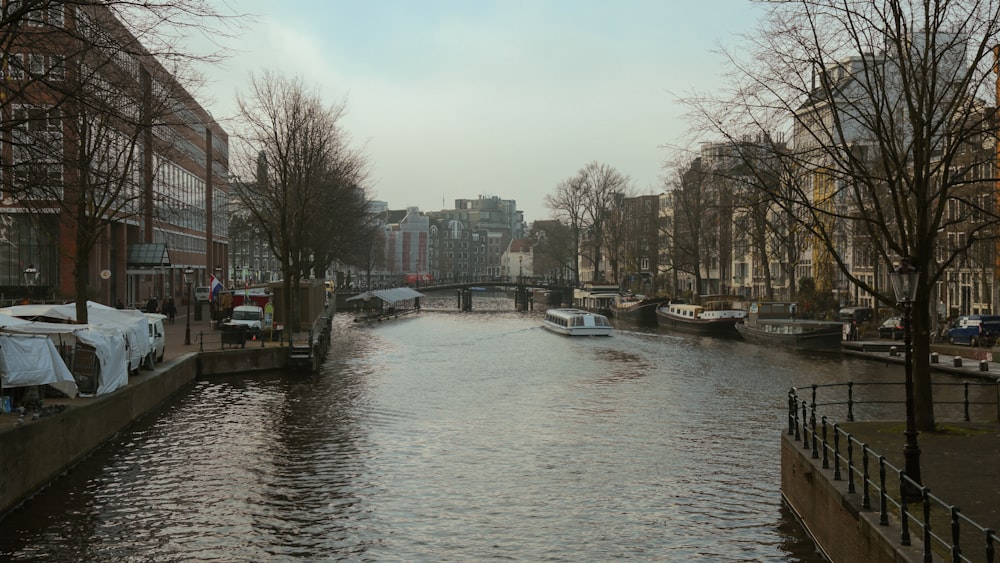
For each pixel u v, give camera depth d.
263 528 19.33
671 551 17.75
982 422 22.02
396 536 18.86
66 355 26.53
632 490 22.31
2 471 19.02
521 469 24.50
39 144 19.45
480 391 39.62
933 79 20.20
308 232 66.81
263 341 48.59
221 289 61.41
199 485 22.61
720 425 30.95
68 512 20.09
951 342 52.22
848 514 14.33
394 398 37.22
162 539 18.50
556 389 40.34
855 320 65.94
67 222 29.53
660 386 41.25
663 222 106.56
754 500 21.22
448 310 121.19
